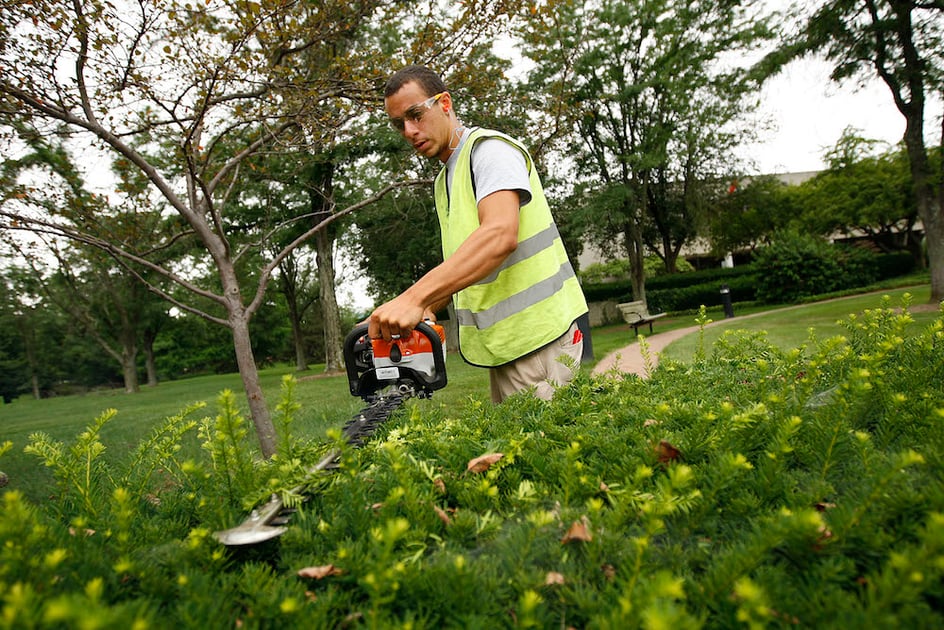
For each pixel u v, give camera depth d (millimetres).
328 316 20156
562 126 5613
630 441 1144
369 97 4395
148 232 5055
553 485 942
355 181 19062
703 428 1000
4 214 3730
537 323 1789
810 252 23531
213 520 868
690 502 763
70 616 415
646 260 36812
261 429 4227
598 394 1610
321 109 4449
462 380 8945
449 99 1942
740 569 576
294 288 29297
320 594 652
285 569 747
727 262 45781
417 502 808
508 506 917
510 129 5426
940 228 12414
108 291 22188
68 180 4609
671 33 18109
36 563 609
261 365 50375
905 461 654
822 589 568
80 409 17812
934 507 657
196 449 3924
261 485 978
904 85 11344
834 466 938
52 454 1094
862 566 651
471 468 996
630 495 762
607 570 682
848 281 23859
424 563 693
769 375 1707
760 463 924
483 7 4414
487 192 1552
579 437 1090
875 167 29000
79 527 757
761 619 515
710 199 28156
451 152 1950
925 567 490
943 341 1591
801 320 13188
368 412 1457
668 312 28391
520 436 1128
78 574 667
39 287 18766
